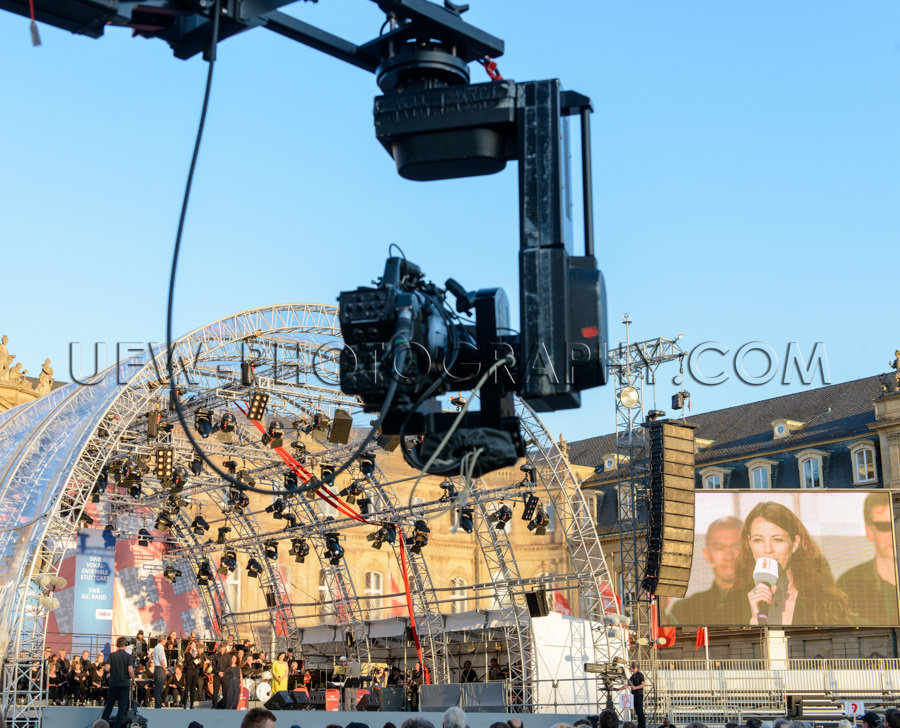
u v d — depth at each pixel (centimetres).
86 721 3042
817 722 4044
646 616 5134
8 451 3459
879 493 5353
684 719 4066
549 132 489
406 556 4203
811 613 5206
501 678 4009
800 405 6988
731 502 5316
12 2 430
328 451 4000
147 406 3619
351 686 3875
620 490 4781
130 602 4338
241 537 4403
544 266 484
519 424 516
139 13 462
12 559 3066
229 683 3684
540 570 6259
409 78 517
